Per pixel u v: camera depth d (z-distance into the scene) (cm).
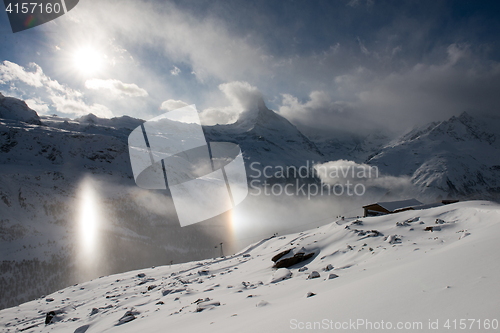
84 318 1569
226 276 2164
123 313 1329
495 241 723
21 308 2375
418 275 586
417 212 2506
